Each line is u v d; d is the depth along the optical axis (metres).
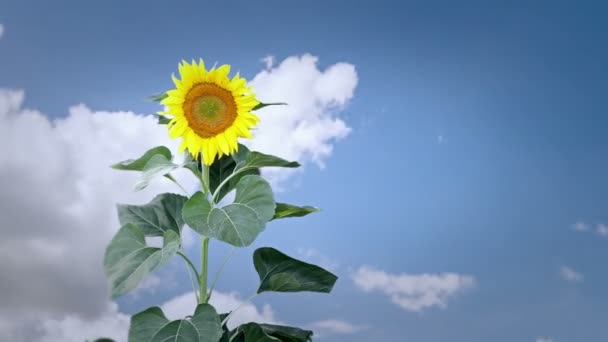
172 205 1.93
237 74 1.73
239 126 1.73
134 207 1.91
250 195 1.68
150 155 1.82
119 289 1.54
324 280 1.82
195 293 1.77
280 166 1.83
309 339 1.89
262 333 1.74
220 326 1.61
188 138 1.72
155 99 1.81
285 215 1.90
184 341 1.57
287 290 1.83
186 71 1.70
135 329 1.58
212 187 1.94
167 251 1.62
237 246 1.57
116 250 1.66
